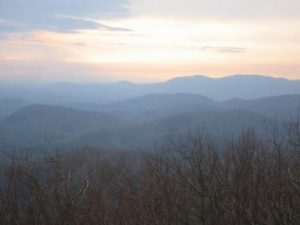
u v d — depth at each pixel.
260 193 7.34
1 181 7.68
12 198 7.66
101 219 7.86
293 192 6.75
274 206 6.73
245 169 7.70
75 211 7.83
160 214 7.94
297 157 7.38
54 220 7.59
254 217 7.07
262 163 7.73
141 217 7.96
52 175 7.96
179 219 7.82
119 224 7.85
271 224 6.77
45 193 7.77
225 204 7.53
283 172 7.14
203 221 7.50
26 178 7.73
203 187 7.66
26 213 7.54
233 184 7.71
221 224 7.47
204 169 7.88
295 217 6.54
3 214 7.45
